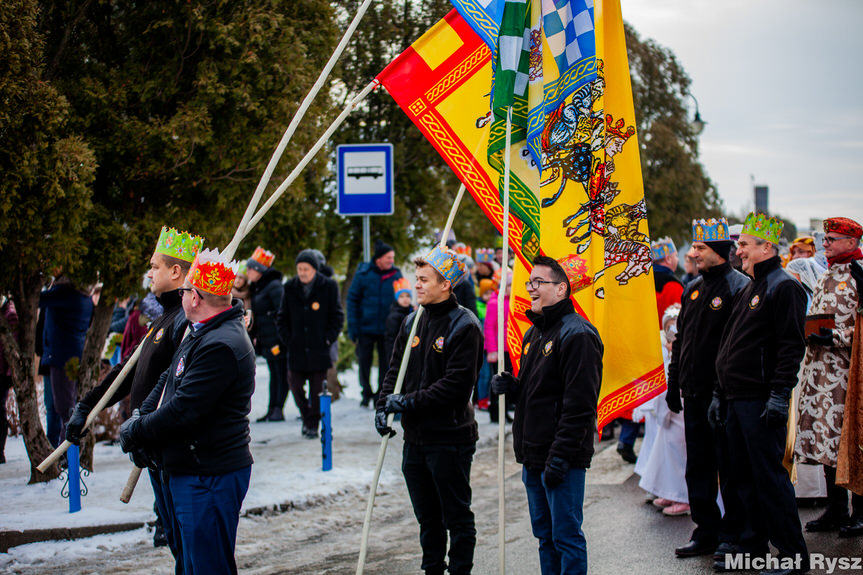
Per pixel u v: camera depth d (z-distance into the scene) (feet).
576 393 15.11
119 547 20.12
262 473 27.14
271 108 25.16
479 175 18.10
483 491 26.94
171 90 24.43
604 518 23.43
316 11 27.20
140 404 16.22
